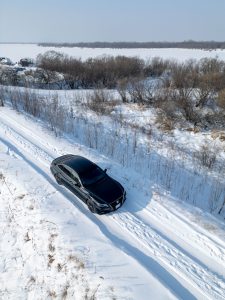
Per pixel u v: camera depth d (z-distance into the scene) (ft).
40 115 83.15
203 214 43.06
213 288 32.04
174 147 68.28
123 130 77.77
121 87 108.06
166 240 38.70
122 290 30.94
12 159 59.00
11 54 414.00
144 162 59.47
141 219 42.70
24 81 147.33
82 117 85.66
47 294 34.42
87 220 42.45
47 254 37.99
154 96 96.89
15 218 45.60
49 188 49.67
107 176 47.85
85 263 34.55
